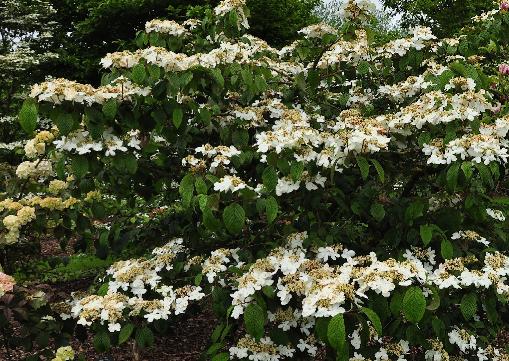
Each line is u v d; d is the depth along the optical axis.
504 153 2.03
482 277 2.01
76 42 11.42
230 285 2.37
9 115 8.63
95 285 2.87
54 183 2.79
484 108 2.23
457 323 2.46
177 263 2.61
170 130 2.69
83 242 2.99
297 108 3.10
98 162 2.49
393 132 2.35
